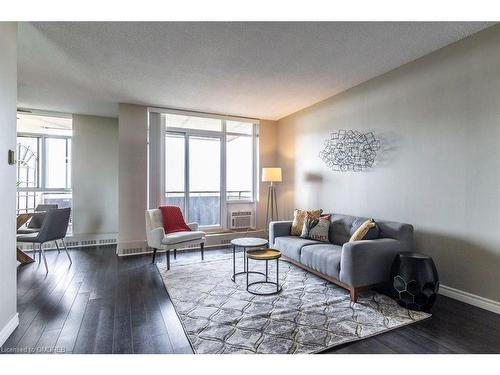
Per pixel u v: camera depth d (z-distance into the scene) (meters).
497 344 1.94
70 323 2.25
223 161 5.57
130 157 4.62
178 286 3.07
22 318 2.33
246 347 1.90
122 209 4.56
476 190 2.53
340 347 1.91
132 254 4.54
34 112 4.94
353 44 2.69
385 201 3.40
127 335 2.07
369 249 2.68
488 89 2.45
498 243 2.38
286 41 2.62
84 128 5.30
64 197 5.53
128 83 3.70
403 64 3.16
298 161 5.13
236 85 3.79
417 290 2.42
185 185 5.27
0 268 1.92
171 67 3.19
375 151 3.53
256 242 3.30
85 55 2.88
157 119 4.86
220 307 2.54
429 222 2.91
